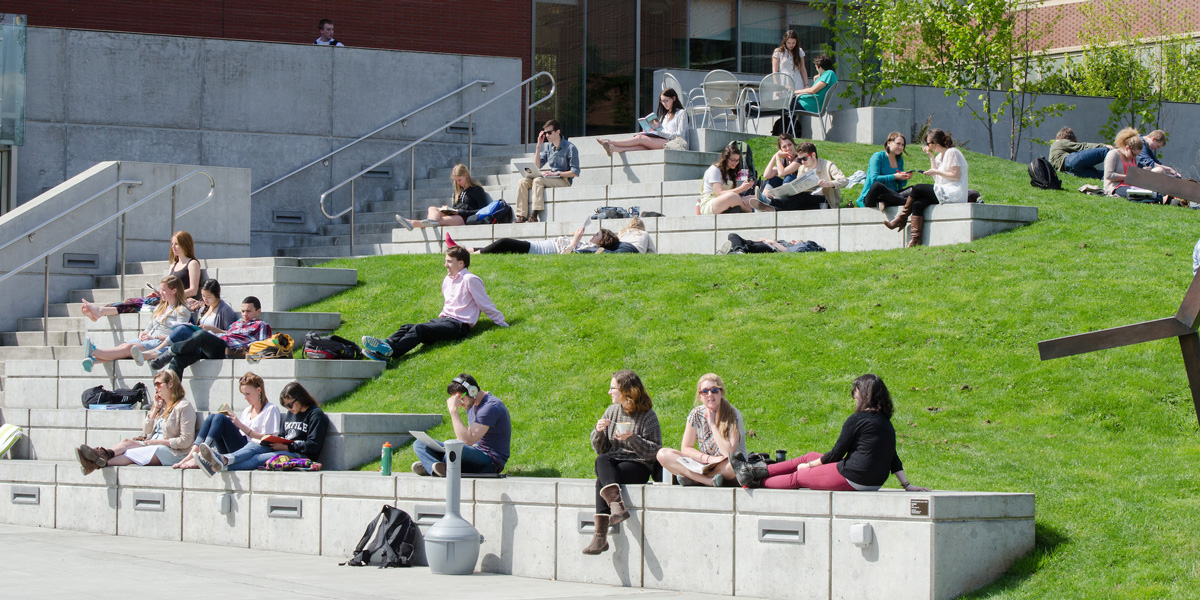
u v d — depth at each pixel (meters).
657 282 24.48
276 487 18.53
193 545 19.00
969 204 25.03
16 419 24.19
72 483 20.91
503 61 39.53
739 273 24.42
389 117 38.19
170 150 35.88
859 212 26.70
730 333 21.78
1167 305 20.45
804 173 28.55
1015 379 19.11
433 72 38.69
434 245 31.59
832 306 22.31
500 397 21.31
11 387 25.81
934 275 22.98
